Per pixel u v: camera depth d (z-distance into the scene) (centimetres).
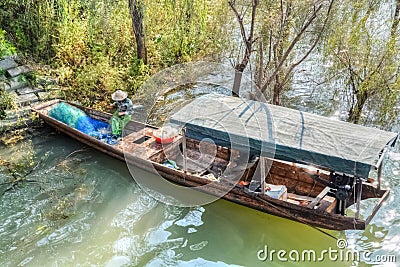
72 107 1011
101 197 838
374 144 679
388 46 948
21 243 726
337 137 703
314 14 926
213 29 1219
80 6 1248
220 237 757
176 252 726
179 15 1245
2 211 789
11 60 1091
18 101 1036
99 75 1141
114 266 692
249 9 1109
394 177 877
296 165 825
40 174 882
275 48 999
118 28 1245
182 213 809
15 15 1191
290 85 1144
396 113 1015
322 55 1095
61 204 813
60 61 1161
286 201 731
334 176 726
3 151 937
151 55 1248
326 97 1109
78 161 923
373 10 973
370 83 968
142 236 755
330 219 698
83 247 726
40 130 1009
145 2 1152
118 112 959
